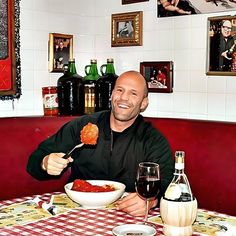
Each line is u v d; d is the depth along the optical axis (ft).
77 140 7.22
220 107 8.37
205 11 8.44
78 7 10.09
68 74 9.48
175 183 4.58
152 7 9.38
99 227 4.86
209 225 4.96
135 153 6.84
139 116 7.18
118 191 5.52
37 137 8.53
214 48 8.31
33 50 9.32
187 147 7.97
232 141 7.46
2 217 5.17
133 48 9.80
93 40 10.44
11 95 8.95
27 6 9.17
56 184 8.64
